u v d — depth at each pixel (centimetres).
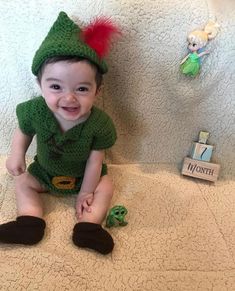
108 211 79
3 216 74
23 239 67
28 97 83
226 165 93
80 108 67
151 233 74
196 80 79
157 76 79
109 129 75
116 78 79
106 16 71
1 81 80
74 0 70
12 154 77
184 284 65
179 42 75
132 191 85
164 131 88
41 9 71
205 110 85
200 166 89
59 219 75
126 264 67
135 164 93
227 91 81
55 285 62
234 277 67
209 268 69
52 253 67
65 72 62
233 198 86
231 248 73
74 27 66
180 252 71
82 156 75
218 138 89
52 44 62
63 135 71
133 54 76
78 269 65
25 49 76
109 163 93
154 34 74
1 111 85
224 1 75
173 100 83
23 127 75
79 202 77
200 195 86
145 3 71
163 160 93
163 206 81
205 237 75
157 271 67
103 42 66
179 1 72
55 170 78
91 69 64
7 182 83
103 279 64
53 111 69
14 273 63
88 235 69
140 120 86
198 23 73
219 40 74
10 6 71
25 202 75
